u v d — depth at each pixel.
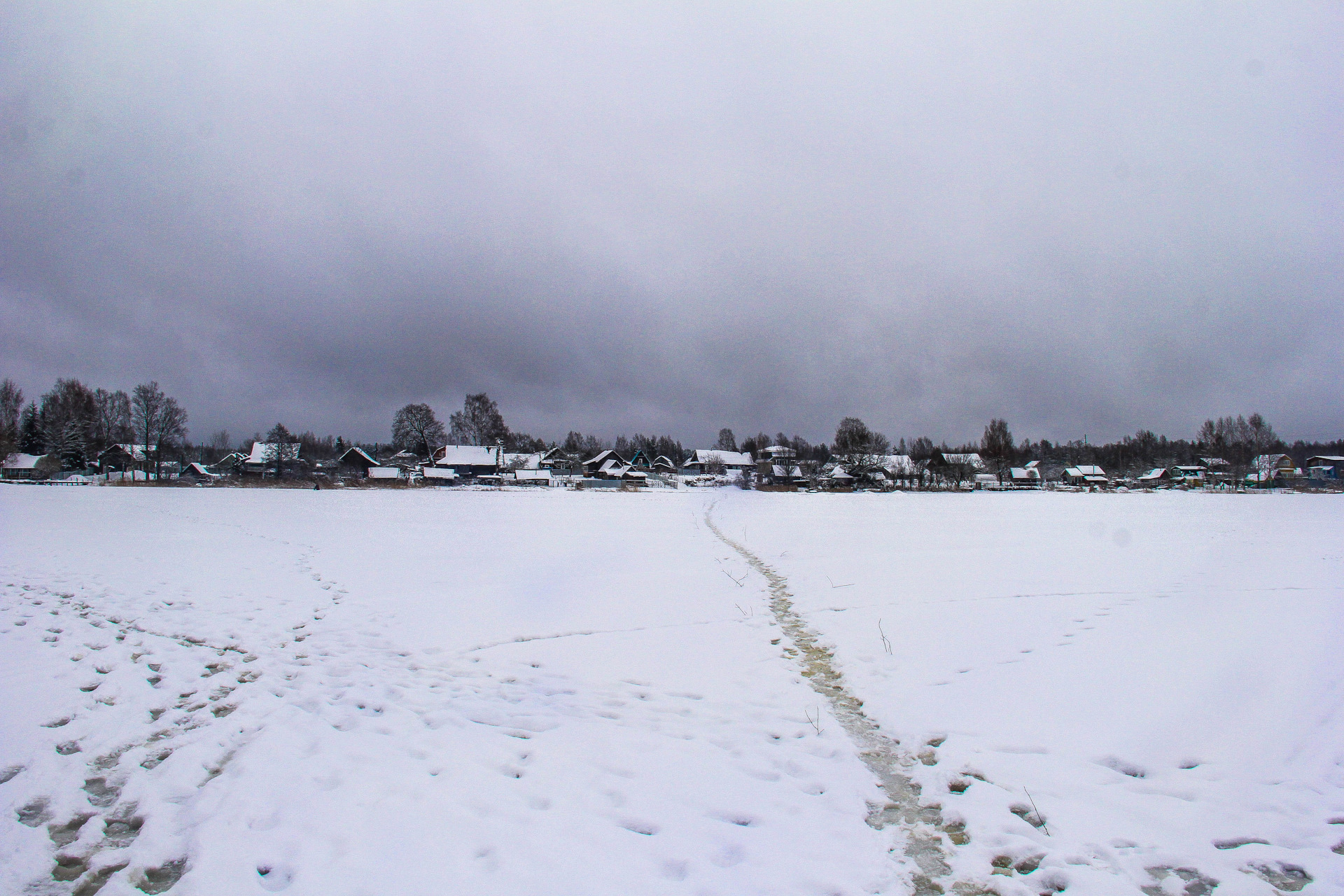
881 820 4.31
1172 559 15.16
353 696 6.55
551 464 101.62
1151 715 5.73
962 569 13.66
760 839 4.03
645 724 6.00
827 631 9.18
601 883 3.50
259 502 36.78
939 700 6.38
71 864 3.77
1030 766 4.97
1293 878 3.58
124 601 10.88
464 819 4.13
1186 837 4.00
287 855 3.68
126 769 4.96
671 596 11.57
